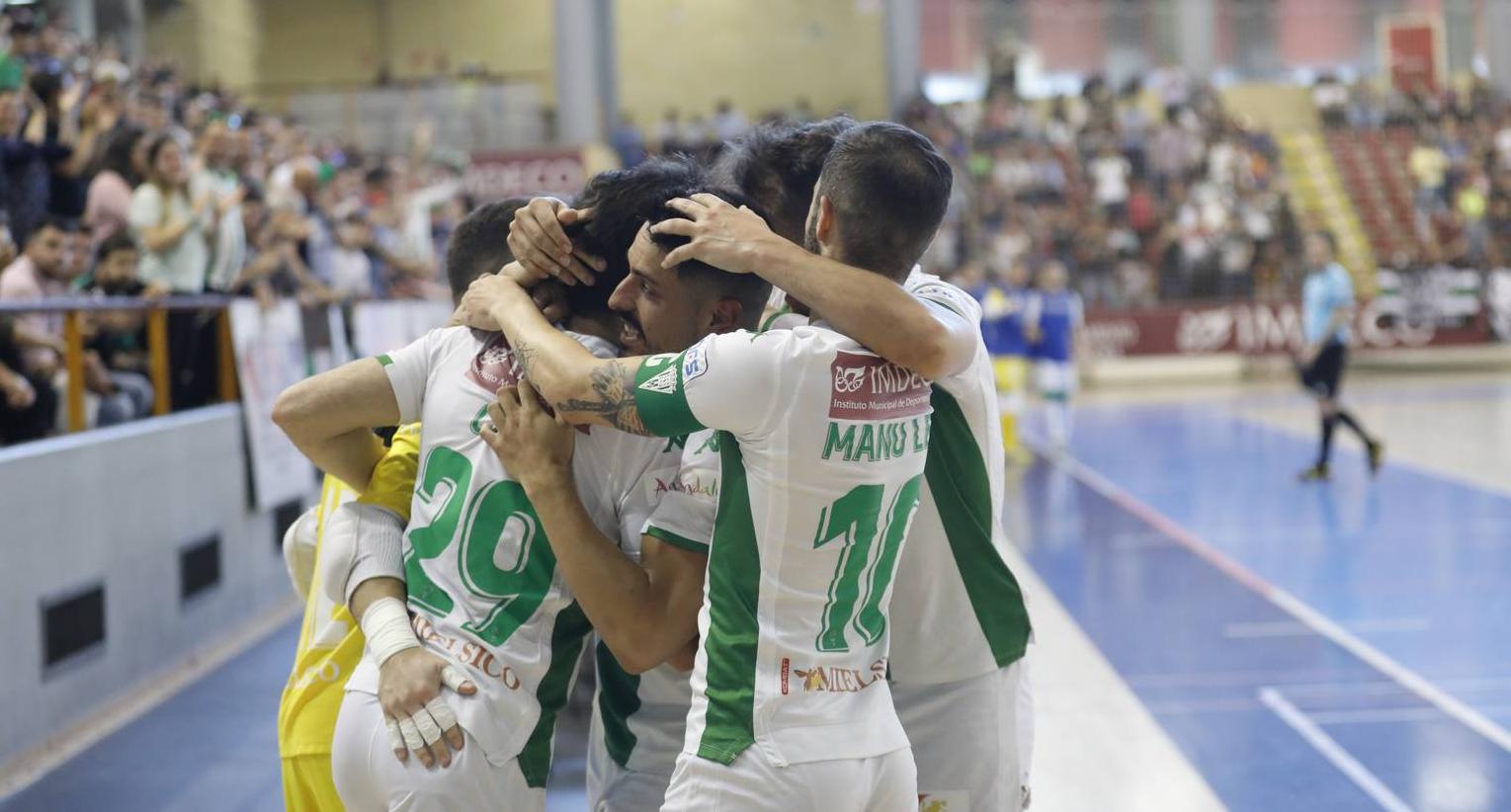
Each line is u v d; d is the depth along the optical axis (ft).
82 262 18.72
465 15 81.00
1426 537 26.63
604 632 6.18
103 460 16.74
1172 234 67.15
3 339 16.81
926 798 7.39
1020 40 90.43
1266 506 30.83
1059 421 40.16
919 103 76.74
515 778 6.25
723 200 6.69
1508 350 65.10
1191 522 29.22
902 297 5.85
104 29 60.23
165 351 19.75
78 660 16.02
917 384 6.17
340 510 6.72
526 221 6.67
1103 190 70.49
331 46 80.89
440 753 6.03
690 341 6.50
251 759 14.78
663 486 6.45
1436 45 88.79
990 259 63.52
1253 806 13.17
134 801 13.53
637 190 6.73
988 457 7.23
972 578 7.29
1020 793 7.64
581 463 6.53
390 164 42.11
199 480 19.67
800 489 5.82
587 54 70.90
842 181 6.02
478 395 6.57
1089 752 14.85
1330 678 17.58
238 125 34.01
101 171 21.30
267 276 23.49
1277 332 65.21
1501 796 13.37
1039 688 17.37
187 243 21.27
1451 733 15.28
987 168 72.90
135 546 17.60
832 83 86.53
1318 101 83.30
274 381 22.56
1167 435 44.86
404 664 6.13
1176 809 13.14
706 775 5.85
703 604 6.25
